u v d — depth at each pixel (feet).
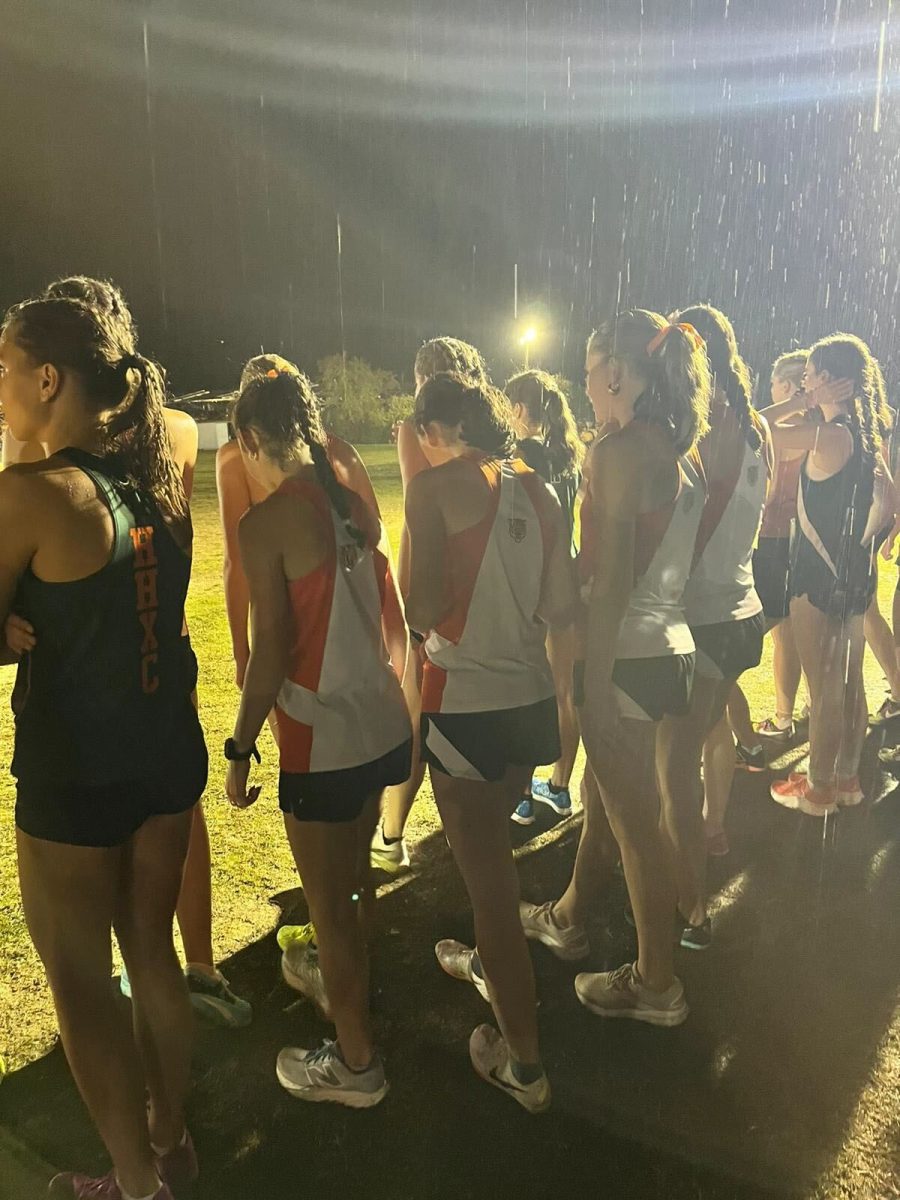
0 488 3.79
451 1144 5.29
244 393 4.84
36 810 4.13
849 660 9.46
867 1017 6.37
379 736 5.16
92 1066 4.37
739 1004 6.54
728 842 9.02
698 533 6.34
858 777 10.45
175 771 4.54
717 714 6.84
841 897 7.99
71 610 3.96
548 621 5.45
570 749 9.26
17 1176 5.04
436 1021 6.38
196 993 6.29
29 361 4.12
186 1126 5.41
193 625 16.48
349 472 5.87
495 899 5.24
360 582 5.04
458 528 4.93
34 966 6.82
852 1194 4.89
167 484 4.60
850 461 8.79
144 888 4.67
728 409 6.42
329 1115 5.52
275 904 7.77
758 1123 5.41
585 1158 5.16
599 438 5.65
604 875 6.95
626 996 6.32
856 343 8.83
